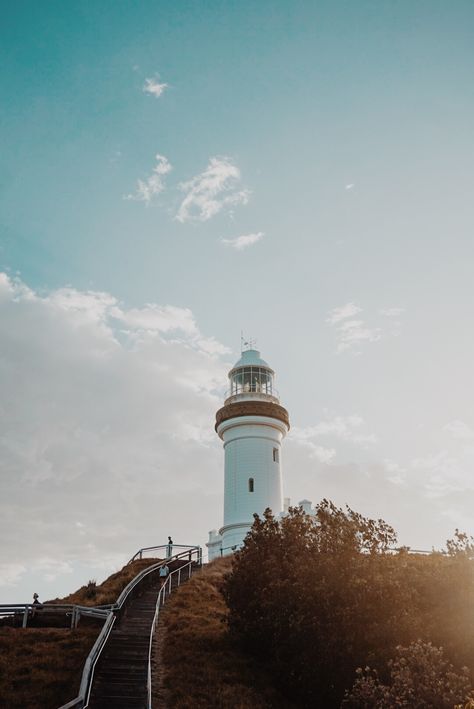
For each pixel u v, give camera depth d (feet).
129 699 62.39
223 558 141.28
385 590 71.41
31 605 89.20
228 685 69.41
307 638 70.08
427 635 68.69
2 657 72.69
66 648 76.95
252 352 189.98
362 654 67.51
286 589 75.46
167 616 92.32
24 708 60.80
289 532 86.28
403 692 54.54
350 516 81.97
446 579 76.54
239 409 170.81
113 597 104.27
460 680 56.24
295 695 69.77
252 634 78.43
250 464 167.43
